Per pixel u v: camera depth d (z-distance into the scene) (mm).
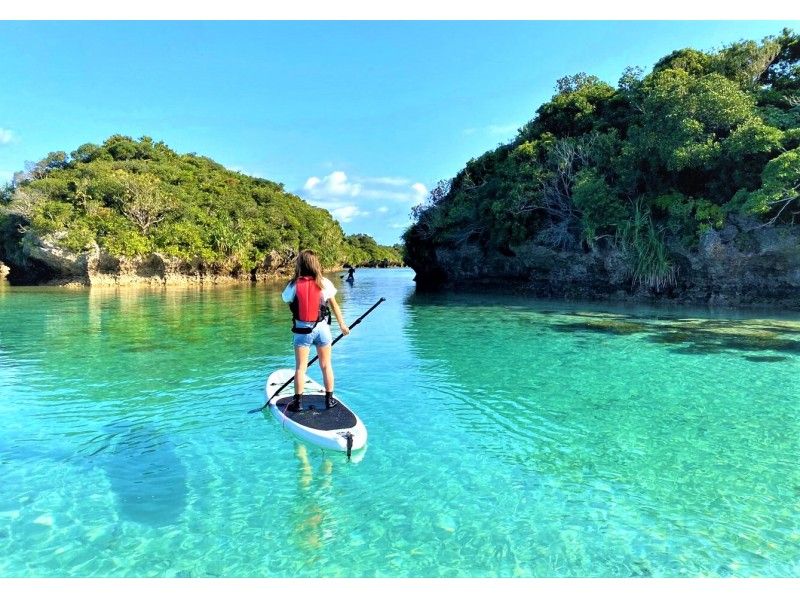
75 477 4777
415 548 3705
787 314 17734
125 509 4199
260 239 62188
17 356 10320
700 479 4871
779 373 9039
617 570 3461
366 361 10000
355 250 119125
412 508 4270
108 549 3646
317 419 6012
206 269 53219
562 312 18844
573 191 23344
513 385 8227
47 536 3793
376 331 14094
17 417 6477
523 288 29250
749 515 4191
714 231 19766
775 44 23922
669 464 5215
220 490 4555
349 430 5691
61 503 4285
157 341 12219
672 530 3957
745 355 10617
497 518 4117
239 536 3830
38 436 5812
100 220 45688
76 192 47750
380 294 30234
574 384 8305
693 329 14234
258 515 4129
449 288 35406
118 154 68938
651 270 21797
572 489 4645
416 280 40562
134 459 5199
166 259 48281
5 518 4031
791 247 18906
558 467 5125
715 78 20625
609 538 3840
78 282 44438
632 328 14469
